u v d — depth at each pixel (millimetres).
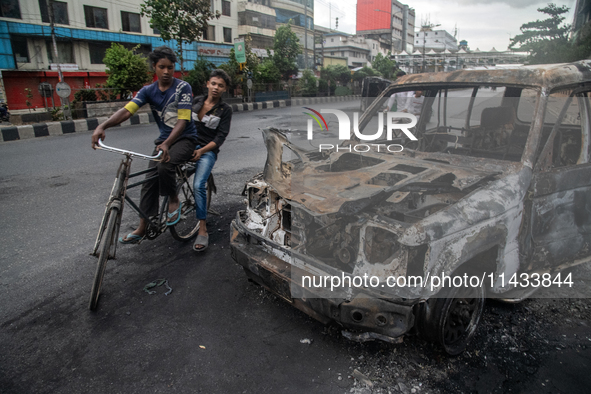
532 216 2496
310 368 2199
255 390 2045
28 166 7043
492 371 2176
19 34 21750
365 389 2041
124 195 2982
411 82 3416
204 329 2559
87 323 2627
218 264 3461
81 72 23953
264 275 2389
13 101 21938
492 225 2191
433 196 2406
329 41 56375
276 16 38250
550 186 2572
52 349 2375
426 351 2330
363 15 81125
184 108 3154
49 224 4289
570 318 2648
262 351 2346
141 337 2484
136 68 16891
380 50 68875
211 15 19562
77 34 23719
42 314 2721
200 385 2086
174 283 3139
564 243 2771
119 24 25547
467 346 2381
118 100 16250
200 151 3580
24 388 2074
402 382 2086
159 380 2125
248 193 2783
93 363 2258
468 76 3109
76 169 6758
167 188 3268
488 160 2770
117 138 10383
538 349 2354
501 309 2760
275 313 2734
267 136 2646
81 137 11031
